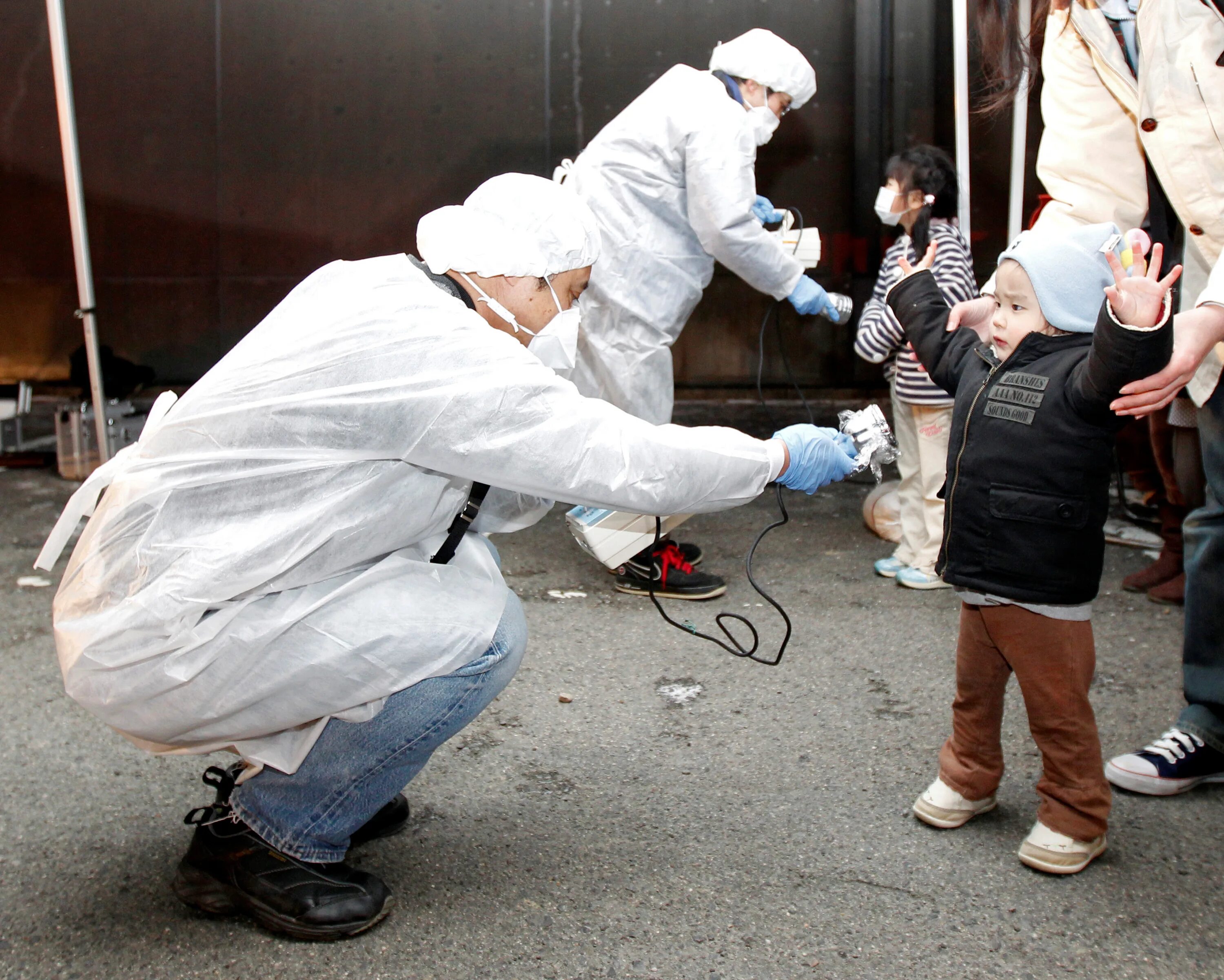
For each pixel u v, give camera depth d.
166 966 1.82
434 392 1.63
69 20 6.04
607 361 3.53
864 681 2.95
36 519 4.64
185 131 6.14
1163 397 1.75
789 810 2.31
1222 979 1.78
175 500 1.68
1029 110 5.50
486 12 5.86
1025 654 2.03
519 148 6.01
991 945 1.87
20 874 2.09
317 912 1.86
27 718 2.76
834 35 5.68
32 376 6.54
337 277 1.78
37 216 6.31
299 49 6.00
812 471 1.89
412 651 1.75
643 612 3.49
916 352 2.25
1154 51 2.19
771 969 1.81
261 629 1.68
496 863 2.12
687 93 3.35
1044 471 1.94
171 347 6.43
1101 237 1.95
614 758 2.54
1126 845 2.17
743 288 6.19
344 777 1.85
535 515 2.10
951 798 2.22
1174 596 3.47
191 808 2.34
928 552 3.66
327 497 1.68
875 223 5.86
